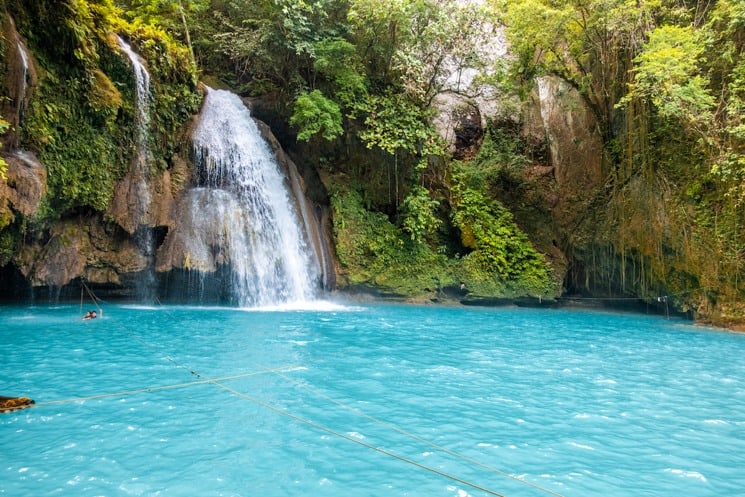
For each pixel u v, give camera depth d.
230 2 16.72
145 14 16.12
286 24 15.62
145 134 13.12
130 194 12.71
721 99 13.37
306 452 4.00
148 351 7.45
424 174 18.53
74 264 12.02
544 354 8.43
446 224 18.39
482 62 18.67
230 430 4.43
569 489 3.51
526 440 4.43
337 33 17.16
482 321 12.78
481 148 20.59
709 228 13.66
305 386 5.91
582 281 18.17
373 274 16.88
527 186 19.14
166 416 4.74
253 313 12.21
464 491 3.41
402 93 17.94
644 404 5.64
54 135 10.99
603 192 17.11
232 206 13.88
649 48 13.96
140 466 3.65
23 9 10.27
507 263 17.47
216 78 17.50
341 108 17.31
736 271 12.99
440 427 4.68
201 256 12.93
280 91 17.62
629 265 16.25
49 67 10.87
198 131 14.47
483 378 6.60
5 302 12.17
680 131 14.42
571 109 18.59
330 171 17.84
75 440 4.10
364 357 7.62
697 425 4.95
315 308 13.98
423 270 17.34
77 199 11.66
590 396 5.91
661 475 3.78
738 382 6.73
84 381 5.81
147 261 12.97
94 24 11.90
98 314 10.89
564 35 17.28
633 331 11.73
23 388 5.48
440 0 18.19
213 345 8.01
